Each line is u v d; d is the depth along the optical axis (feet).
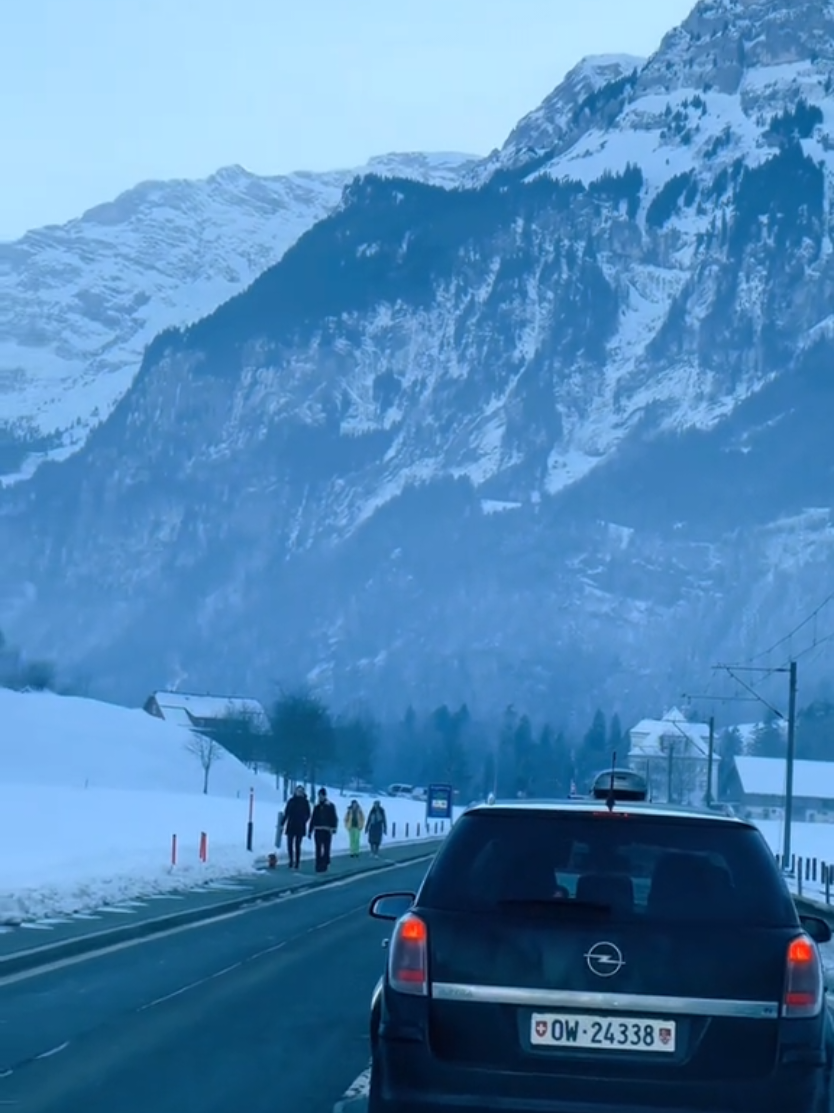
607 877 59.82
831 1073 59.00
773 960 57.93
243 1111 82.58
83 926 178.19
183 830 482.69
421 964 59.16
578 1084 57.57
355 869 353.10
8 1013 117.60
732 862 59.72
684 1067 57.41
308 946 176.24
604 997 57.82
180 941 178.40
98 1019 115.34
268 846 407.64
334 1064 97.71
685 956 57.98
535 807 61.46
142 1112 81.97
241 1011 121.60
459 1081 58.13
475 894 60.08
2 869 244.83
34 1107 82.84
